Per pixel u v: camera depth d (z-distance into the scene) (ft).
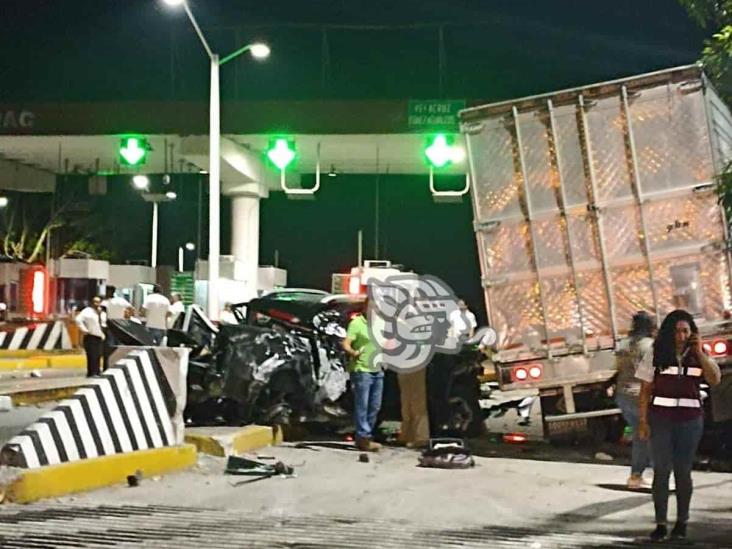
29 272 99.66
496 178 38.83
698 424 25.39
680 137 37.73
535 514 28.78
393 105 84.74
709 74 35.58
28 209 155.02
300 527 26.50
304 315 47.34
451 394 45.60
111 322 49.32
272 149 79.25
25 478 29.35
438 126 83.82
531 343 38.45
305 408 44.93
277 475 34.86
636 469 32.81
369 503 30.19
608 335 37.93
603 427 42.55
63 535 25.05
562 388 38.70
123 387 34.35
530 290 38.58
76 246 155.43
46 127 89.51
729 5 30.73
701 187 37.40
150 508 28.94
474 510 29.30
